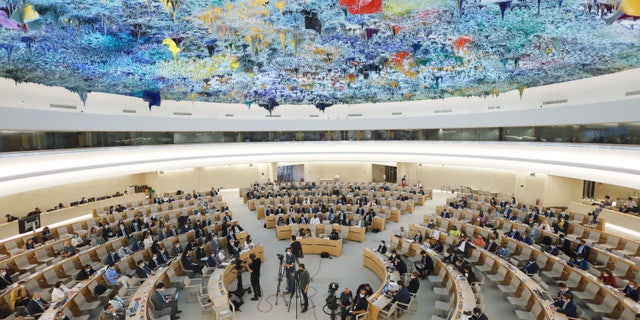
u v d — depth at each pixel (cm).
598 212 1828
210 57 1184
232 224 1786
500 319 1035
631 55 1091
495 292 1212
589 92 1505
